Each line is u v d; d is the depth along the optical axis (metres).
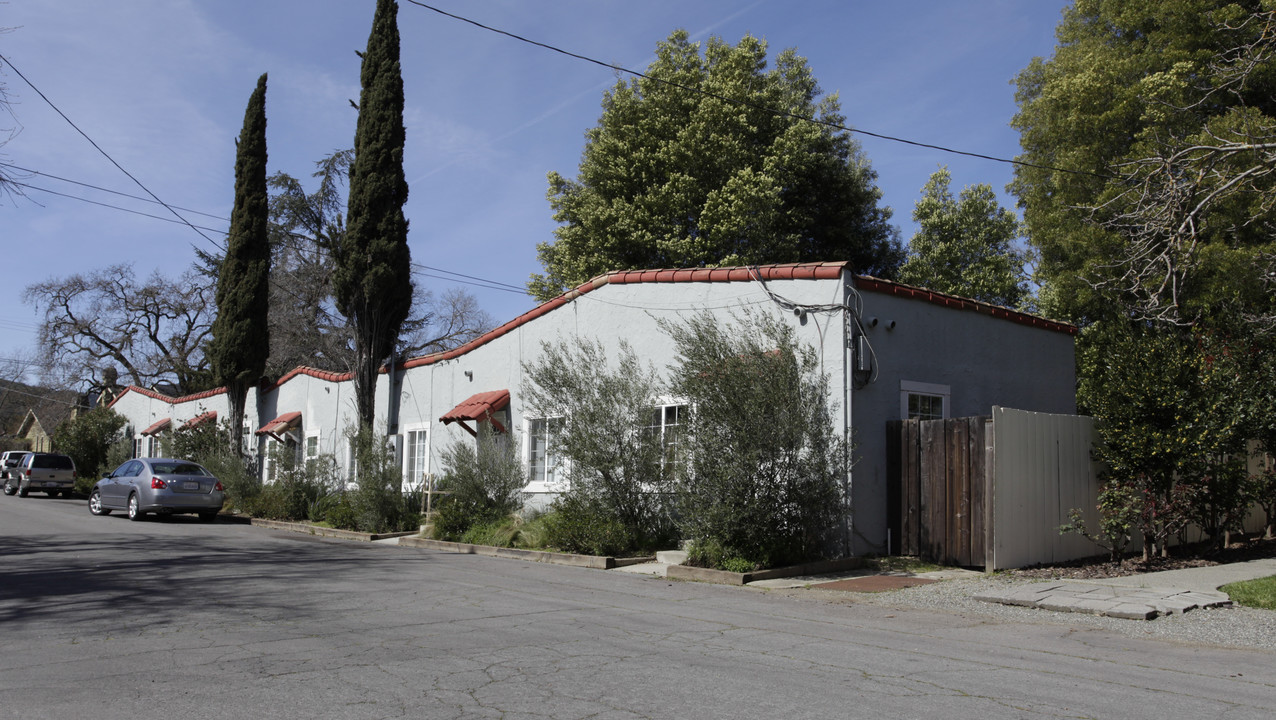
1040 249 21.52
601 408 13.11
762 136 28.30
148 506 19.59
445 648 6.34
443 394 20.42
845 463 11.38
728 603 8.81
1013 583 9.65
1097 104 18.53
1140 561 10.87
